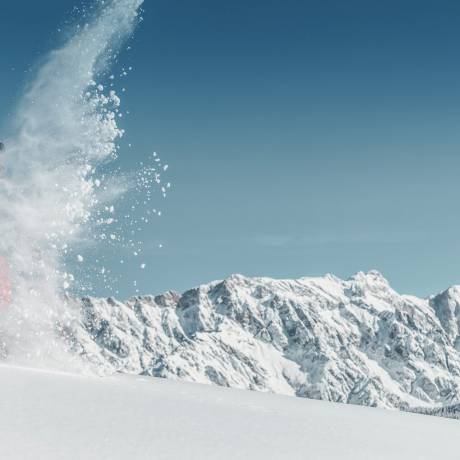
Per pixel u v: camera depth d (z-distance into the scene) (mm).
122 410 11711
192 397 15758
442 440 14258
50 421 9797
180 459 8648
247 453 9578
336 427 13750
